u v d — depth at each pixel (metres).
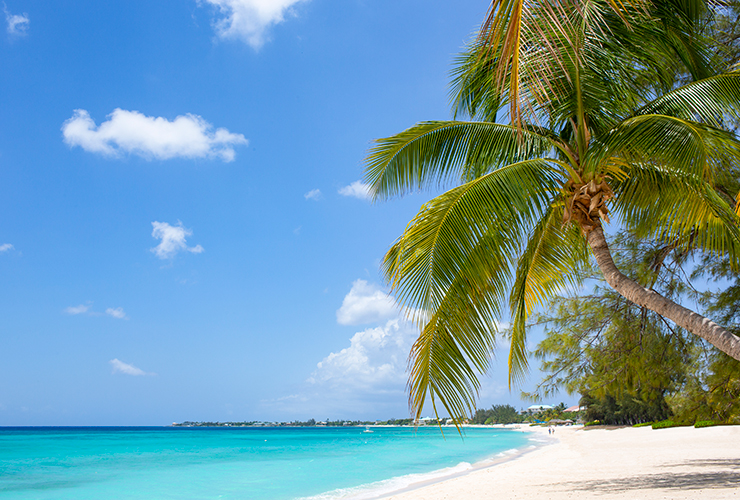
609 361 7.62
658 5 5.38
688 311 4.51
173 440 57.91
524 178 5.28
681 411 7.67
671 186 5.62
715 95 4.99
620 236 7.87
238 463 24.11
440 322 5.14
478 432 91.00
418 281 4.93
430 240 4.95
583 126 5.31
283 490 13.75
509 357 6.63
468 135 6.11
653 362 7.36
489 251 5.06
